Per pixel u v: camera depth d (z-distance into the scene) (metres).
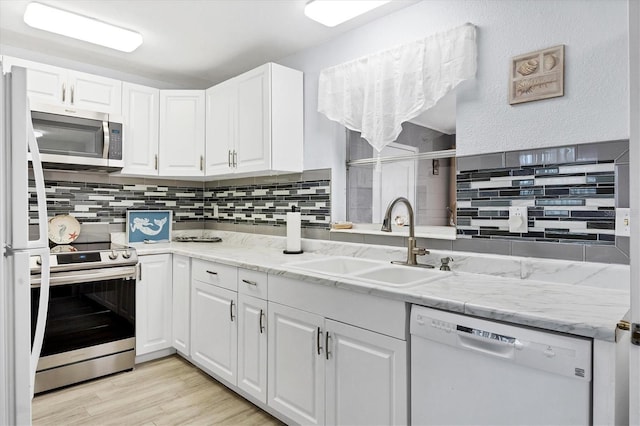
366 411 1.62
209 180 3.62
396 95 2.15
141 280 2.75
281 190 2.96
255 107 2.67
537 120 1.70
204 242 3.40
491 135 1.84
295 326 1.93
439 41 1.98
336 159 2.62
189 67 3.15
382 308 1.57
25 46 2.72
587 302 1.34
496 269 1.81
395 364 1.53
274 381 2.04
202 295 2.58
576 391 1.12
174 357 2.93
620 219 1.50
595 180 1.55
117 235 3.24
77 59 2.97
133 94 3.02
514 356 1.22
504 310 1.25
